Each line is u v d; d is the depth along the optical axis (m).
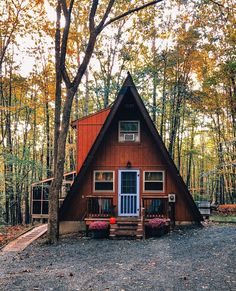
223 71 24.70
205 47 25.64
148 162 17.58
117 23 28.84
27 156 25.28
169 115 31.72
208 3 18.03
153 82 29.36
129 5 23.16
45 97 26.25
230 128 29.83
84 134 18.75
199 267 9.52
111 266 10.09
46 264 10.68
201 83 28.64
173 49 27.11
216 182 36.72
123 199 17.42
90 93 33.94
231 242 12.53
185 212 17.17
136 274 9.10
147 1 19.19
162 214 16.66
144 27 27.09
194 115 30.59
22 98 28.59
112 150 17.78
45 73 25.89
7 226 22.48
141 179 17.48
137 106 17.66
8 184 24.66
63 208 17.05
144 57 30.16
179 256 11.02
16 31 20.59
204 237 13.99
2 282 8.67
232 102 26.36
